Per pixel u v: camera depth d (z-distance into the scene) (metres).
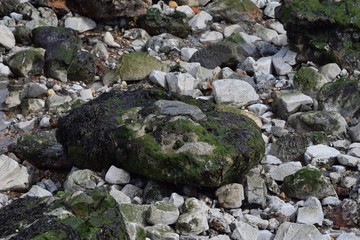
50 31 14.73
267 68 14.41
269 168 10.77
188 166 9.45
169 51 15.49
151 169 9.68
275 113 12.81
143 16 16.31
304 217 9.34
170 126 9.72
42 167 11.18
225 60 14.76
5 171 10.44
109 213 8.02
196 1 17.91
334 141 11.61
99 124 10.39
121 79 14.20
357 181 10.29
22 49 14.73
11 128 12.66
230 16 17.12
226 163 9.45
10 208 8.18
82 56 14.17
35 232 7.38
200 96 13.37
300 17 14.20
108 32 15.75
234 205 9.61
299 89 13.35
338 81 12.79
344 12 14.10
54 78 14.14
